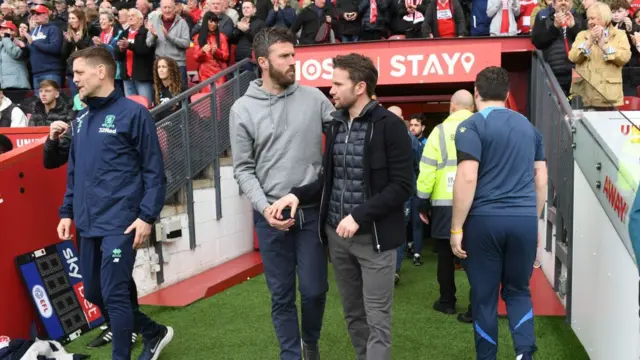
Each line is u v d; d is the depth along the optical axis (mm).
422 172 4297
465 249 2969
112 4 10352
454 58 6250
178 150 5348
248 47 7910
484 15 7191
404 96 8375
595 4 5203
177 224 5273
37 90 8227
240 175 2986
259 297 4938
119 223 3160
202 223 5676
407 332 4062
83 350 3887
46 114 6652
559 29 5730
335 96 2688
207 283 5191
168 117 5227
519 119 2961
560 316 4199
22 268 3859
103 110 3205
